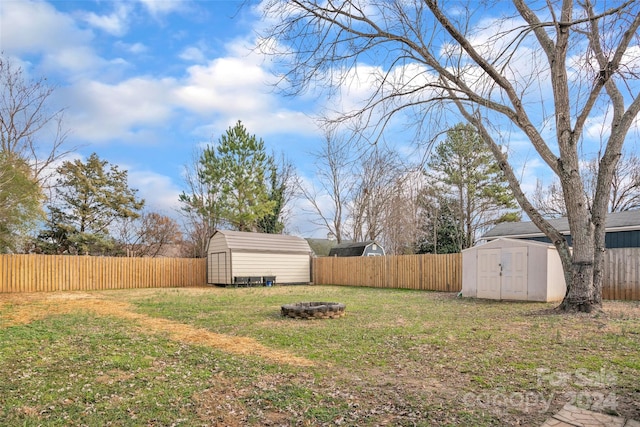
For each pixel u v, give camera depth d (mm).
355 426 2961
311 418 3115
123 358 4961
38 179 14555
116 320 8227
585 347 5340
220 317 8664
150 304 11344
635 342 5578
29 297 13820
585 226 8367
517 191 9180
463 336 6223
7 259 16062
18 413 3209
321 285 21609
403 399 3508
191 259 21703
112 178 27469
